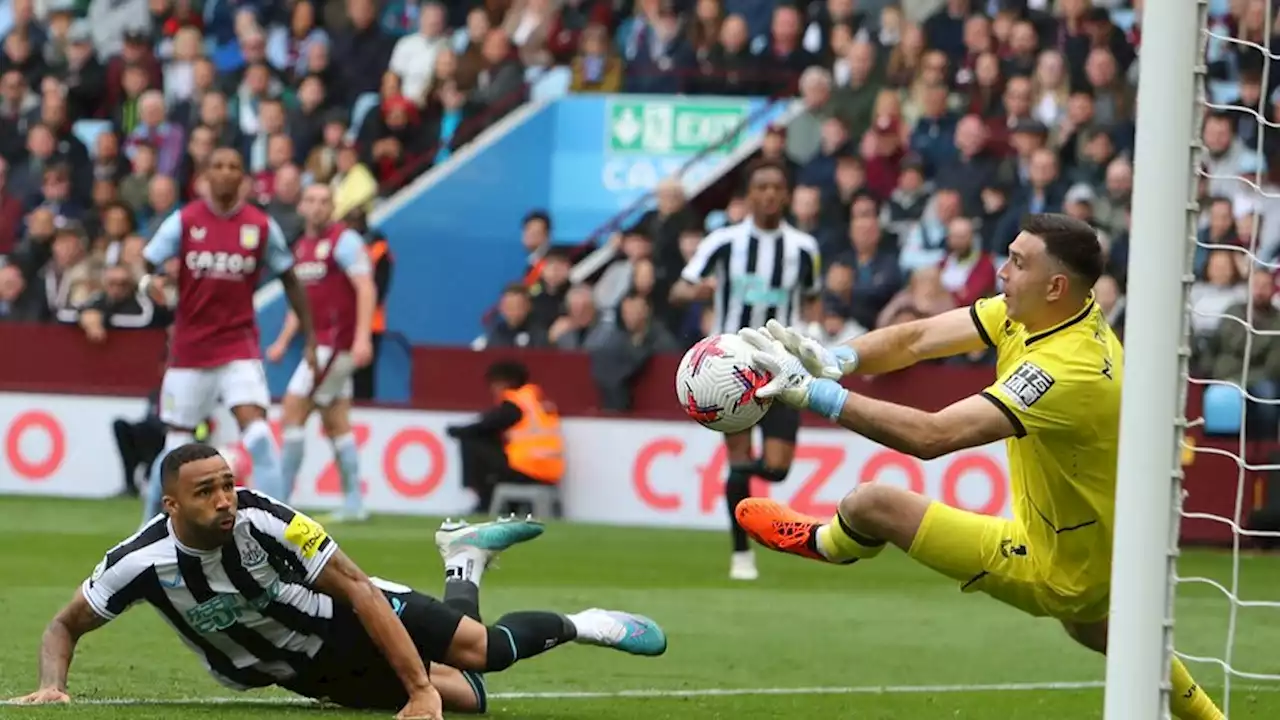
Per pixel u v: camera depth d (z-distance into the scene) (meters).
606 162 44.31
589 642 14.56
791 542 13.91
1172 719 13.72
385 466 36.12
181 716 13.38
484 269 44.06
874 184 38.56
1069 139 36.69
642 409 35.50
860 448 33.72
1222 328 31.17
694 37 44.41
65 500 35.88
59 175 44.28
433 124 44.72
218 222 26.12
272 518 12.98
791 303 27.19
